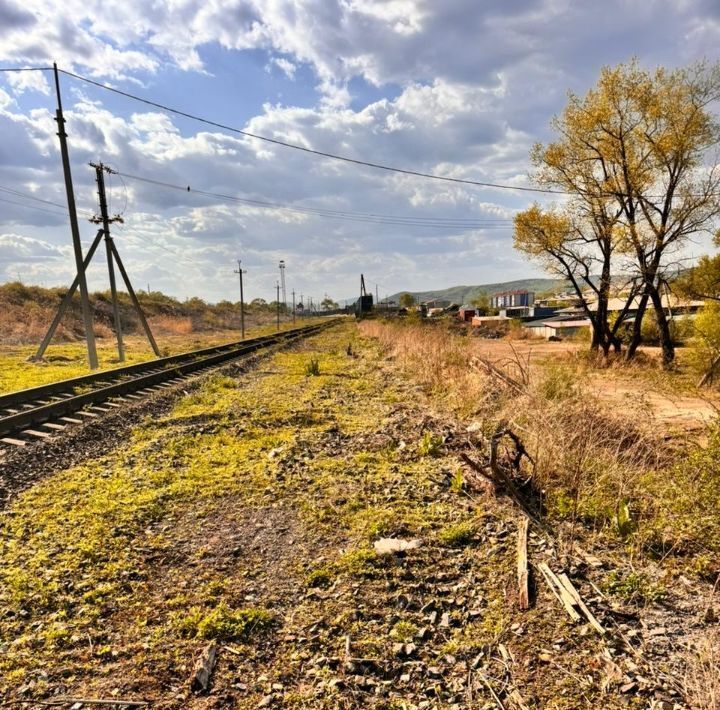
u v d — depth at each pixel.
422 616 3.96
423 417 10.05
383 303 129.88
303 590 4.33
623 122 21.03
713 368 16.56
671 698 3.03
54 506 5.80
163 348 30.14
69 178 18.30
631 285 23.27
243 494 6.36
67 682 3.24
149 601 4.12
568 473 6.24
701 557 4.53
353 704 3.12
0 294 39.19
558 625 3.76
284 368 20.05
